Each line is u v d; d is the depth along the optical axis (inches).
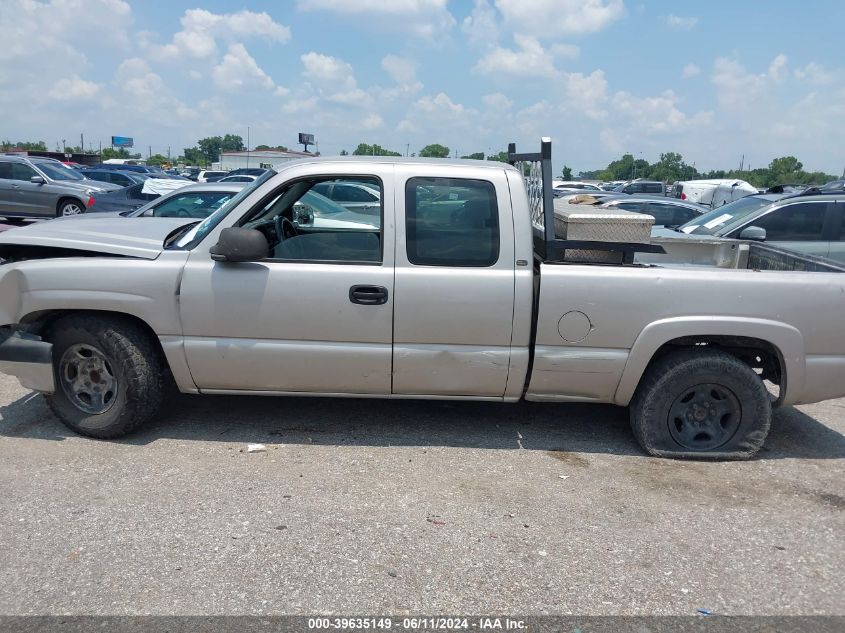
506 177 158.1
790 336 157.0
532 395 165.8
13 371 163.9
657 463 165.3
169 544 123.4
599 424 189.0
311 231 161.2
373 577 115.8
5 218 632.4
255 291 156.6
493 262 156.8
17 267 160.2
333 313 156.8
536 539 129.2
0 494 139.6
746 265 217.6
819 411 208.4
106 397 167.5
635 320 156.9
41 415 182.1
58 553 119.9
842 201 315.6
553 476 156.0
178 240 173.9
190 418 182.5
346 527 131.0
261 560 119.4
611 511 140.9
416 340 158.9
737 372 160.7
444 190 157.2
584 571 119.7
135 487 143.9
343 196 195.5
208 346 160.2
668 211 493.4
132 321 164.4
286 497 141.7
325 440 171.3
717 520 138.7
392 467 157.5
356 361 159.9
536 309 158.4
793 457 172.2
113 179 923.4
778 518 140.4
